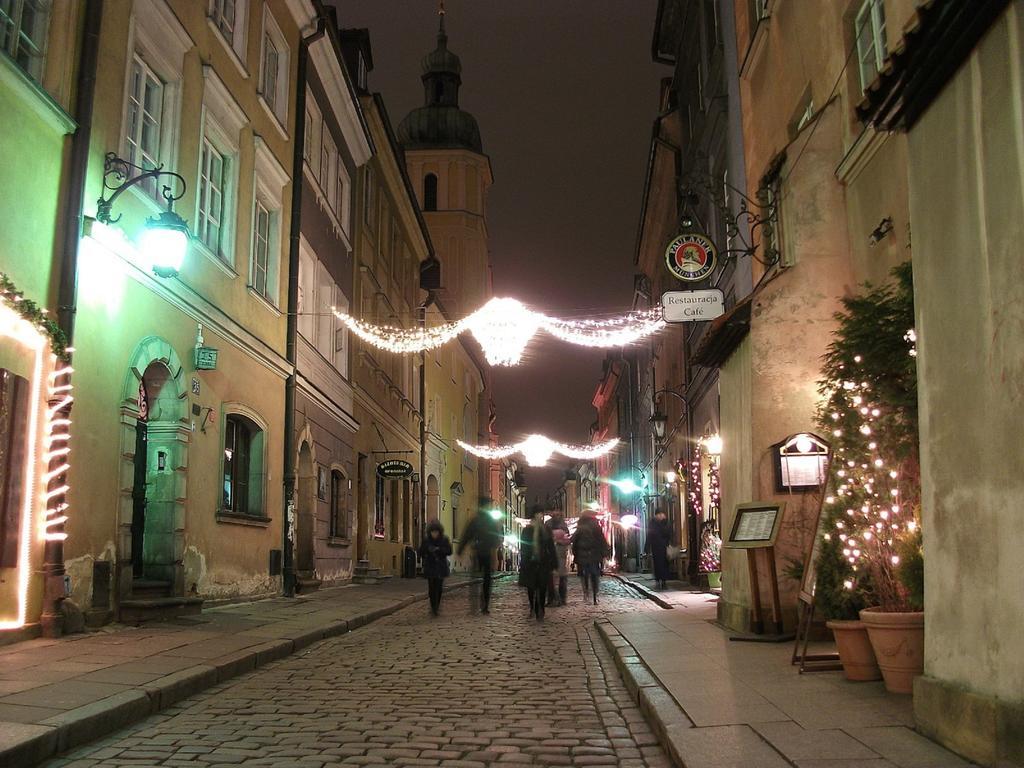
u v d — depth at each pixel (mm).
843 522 7547
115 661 8078
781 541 9828
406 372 32750
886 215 8703
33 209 9250
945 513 4957
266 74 17172
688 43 21453
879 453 7215
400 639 11688
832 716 5652
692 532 22500
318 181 20219
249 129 15859
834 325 9883
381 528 28078
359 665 9289
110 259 10633
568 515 91938
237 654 8891
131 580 11188
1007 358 4297
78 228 9844
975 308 4633
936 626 5074
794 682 6945
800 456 9766
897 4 8141
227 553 14250
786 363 9945
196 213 13438
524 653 10234
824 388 8625
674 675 7473
